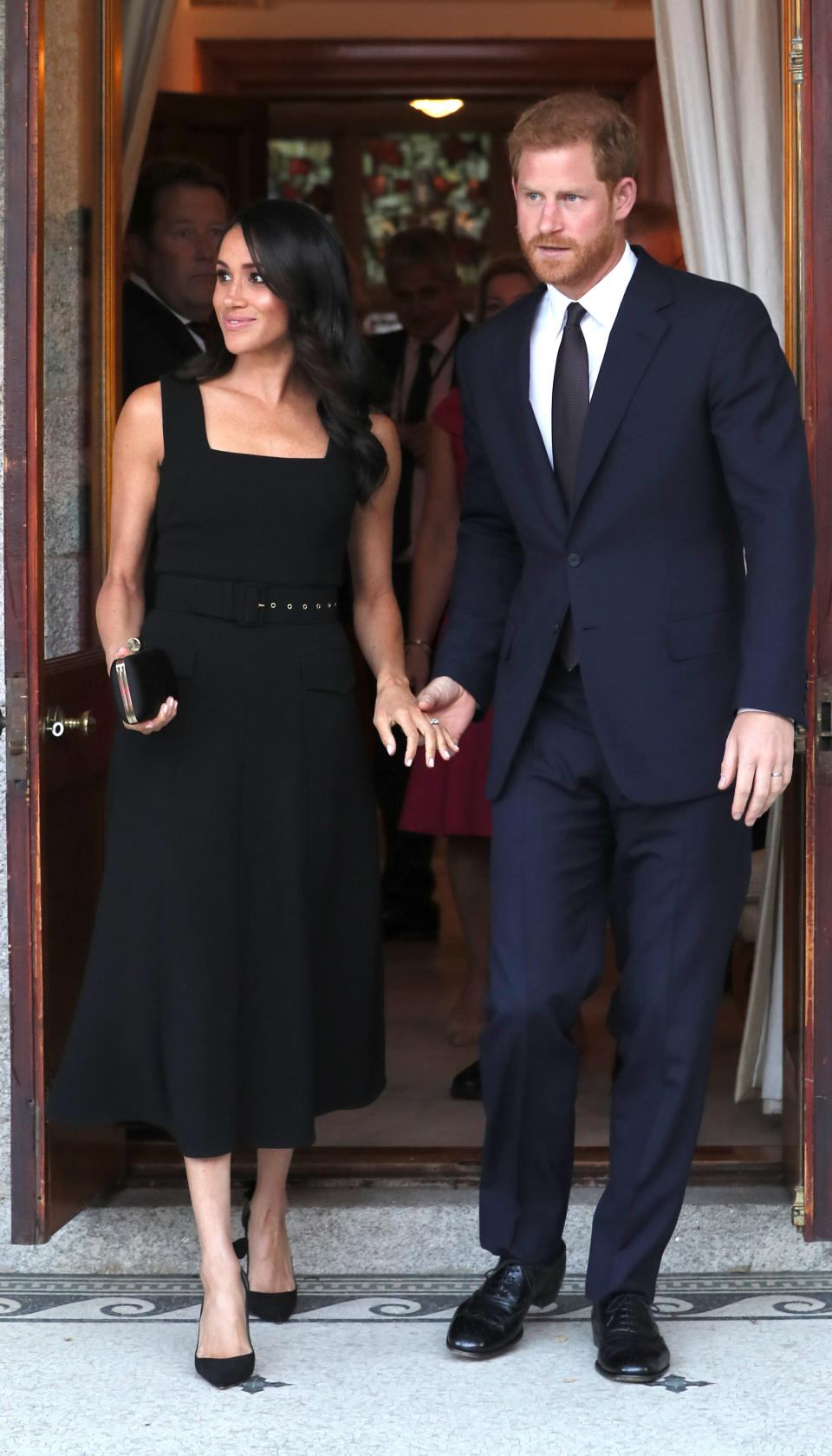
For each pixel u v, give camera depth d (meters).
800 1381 7.22
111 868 7.35
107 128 9.28
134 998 7.23
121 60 9.88
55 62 8.38
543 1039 7.19
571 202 6.79
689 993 7.13
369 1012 7.68
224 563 7.33
